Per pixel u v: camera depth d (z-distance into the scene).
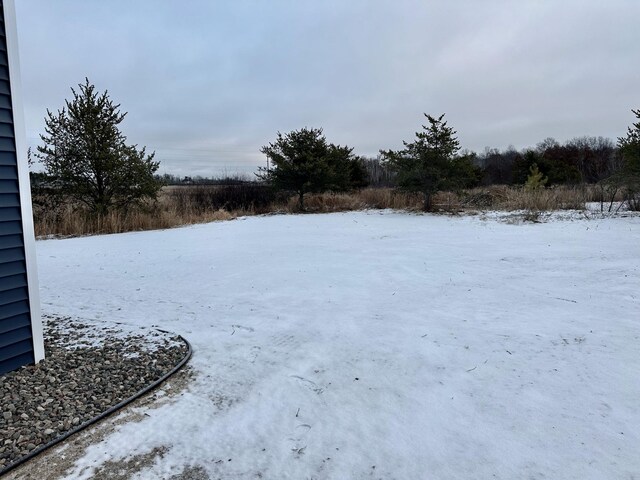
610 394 2.31
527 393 2.36
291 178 16.84
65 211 12.37
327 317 3.83
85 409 2.29
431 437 1.99
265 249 8.02
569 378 2.51
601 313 3.66
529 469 1.73
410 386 2.51
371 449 1.92
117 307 4.34
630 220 10.52
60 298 4.72
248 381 2.64
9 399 2.39
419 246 7.85
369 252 7.36
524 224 10.79
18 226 2.78
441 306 4.05
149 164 13.10
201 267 6.42
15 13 2.76
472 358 2.85
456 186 14.65
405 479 1.71
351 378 2.64
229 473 1.78
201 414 2.26
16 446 1.96
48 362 2.92
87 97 11.97
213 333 3.49
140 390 2.51
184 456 1.90
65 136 12.05
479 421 2.11
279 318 3.85
